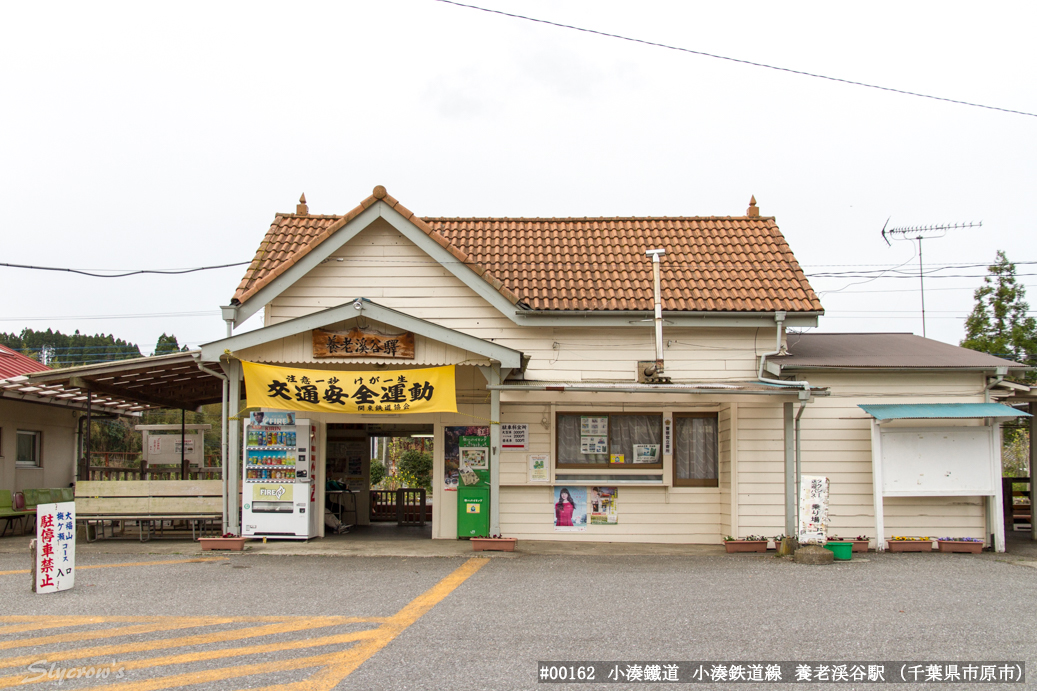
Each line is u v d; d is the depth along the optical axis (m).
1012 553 13.40
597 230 16.78
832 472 13.84
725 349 14.47
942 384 13.95
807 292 14.59
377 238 14.46
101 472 17.20
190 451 18.14
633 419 14.55
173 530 15.51
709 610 8.34
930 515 13.75
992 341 22.41
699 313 14.07
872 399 13.94
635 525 14.34
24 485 17.47
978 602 8.89
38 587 9.07
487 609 8.30
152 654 6.65
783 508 13.87
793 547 12.73
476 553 12.45
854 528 13.73
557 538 14.27
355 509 17.91
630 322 14.12
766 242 16.33
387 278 14.41
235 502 12.90
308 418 14.09
